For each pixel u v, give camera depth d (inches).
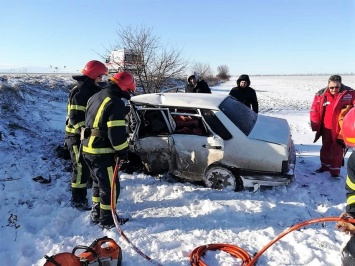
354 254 110.0
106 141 165.9
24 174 239.5
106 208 171.0
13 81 467.8
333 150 241.4
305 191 216.2
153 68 528.4
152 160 231.6
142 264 143.8
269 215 186.9
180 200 205.2
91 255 130.5
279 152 206.4
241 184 214.1
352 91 233.9
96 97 168.1
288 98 1124.5
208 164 218.2
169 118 227.3
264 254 151.3
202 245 157.5
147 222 181.6
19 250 153.7
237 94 294.8
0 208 193.6
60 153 276.4
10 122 341.7
